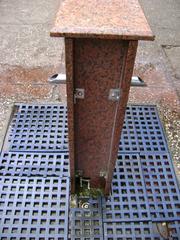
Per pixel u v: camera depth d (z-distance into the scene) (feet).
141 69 11.43
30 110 9.33
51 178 7.50
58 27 4.30
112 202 7.09
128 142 8.46
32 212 6.84
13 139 8.41
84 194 7.22
